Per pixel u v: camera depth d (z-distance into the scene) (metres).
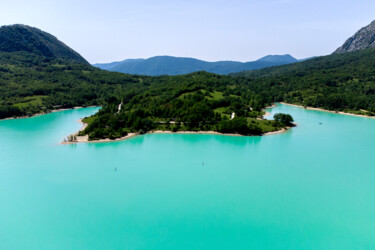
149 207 77.50
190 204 79.00
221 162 113.81
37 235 66.00
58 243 63.19
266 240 64.12
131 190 87.88
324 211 75.25
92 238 64.94
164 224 70.00
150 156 121.06
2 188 88.88
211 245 62.72
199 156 121.38
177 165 110.06
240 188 89.06
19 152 125.62
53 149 130.75
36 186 90.56
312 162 112.62
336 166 107.94
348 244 62.69
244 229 68.06
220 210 75.94
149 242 63.66
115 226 69.38
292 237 65.12
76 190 87.50
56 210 76.12
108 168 106.56
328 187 89.38
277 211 75.44
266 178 96.94
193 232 67.00
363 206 77.81
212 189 88.44
